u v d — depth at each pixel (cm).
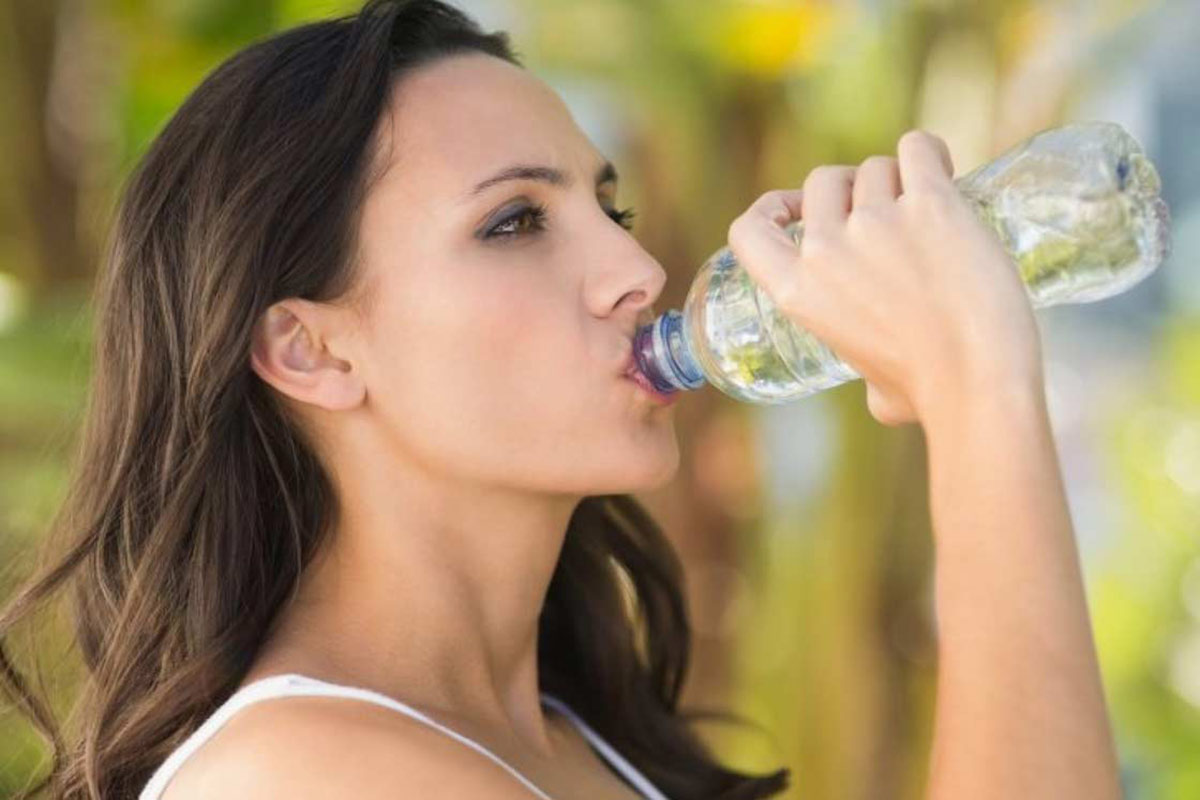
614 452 174
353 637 177
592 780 203
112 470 186
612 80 324
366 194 172
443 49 180
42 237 330
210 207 176
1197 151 483
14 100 326
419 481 177
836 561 330
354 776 152
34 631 205
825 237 143
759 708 340
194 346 178
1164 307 495
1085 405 484
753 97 323
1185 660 440
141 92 322
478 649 183
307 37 179
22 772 249
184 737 173
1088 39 334
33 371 286
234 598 176
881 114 323
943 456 135
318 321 174
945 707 132
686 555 345
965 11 323
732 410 344
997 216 159
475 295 171
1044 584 130
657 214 329
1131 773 432
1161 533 450
